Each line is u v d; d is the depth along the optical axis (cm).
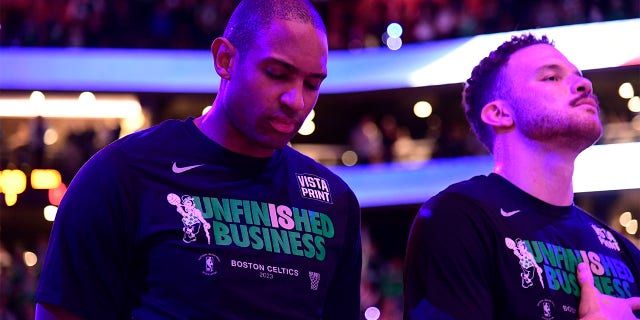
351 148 1883
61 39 1817
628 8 1666
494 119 335
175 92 1838
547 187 323
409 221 2003
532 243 310
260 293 265
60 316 264
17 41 1805
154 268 264
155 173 272
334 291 295
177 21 1853
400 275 1575
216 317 259
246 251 267
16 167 1802
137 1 1850
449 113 2036
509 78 335
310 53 262
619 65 1652
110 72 1816
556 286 305
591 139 320
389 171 1828
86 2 1831
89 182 270
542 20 1691
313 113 2086
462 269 301
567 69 329
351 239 296
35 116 1955
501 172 332
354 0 1880
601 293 312
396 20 1836
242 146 277
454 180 1766
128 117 1956
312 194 288
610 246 329
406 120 2091
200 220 267
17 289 1527
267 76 262
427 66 1784
